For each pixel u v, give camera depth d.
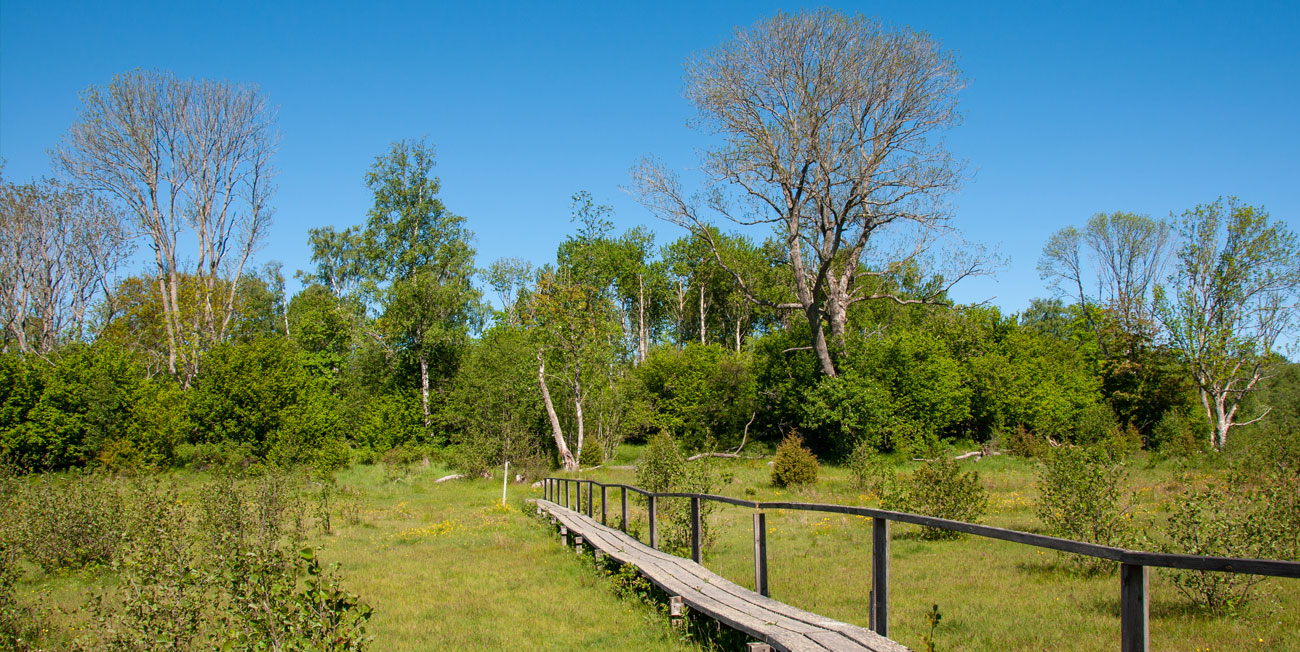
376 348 44.22
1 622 7.48
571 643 6.99
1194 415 38.53
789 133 34.09
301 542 13.84
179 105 40.81
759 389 42.06
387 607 8.85
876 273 37.53
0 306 40.59
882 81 32.47
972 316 44.22
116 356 35.06
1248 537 7.51
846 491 22.67
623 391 42.06
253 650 4.97
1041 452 30.97
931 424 37.03
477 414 34.78
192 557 7.91
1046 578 8.77
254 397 34.44
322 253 59.91
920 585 8.68
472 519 19.03
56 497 11.57
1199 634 6.34
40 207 41.81
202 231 41.97
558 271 39.22
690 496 9.03
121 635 6.09
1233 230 36.81
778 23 33.16
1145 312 41.06
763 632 5.32
